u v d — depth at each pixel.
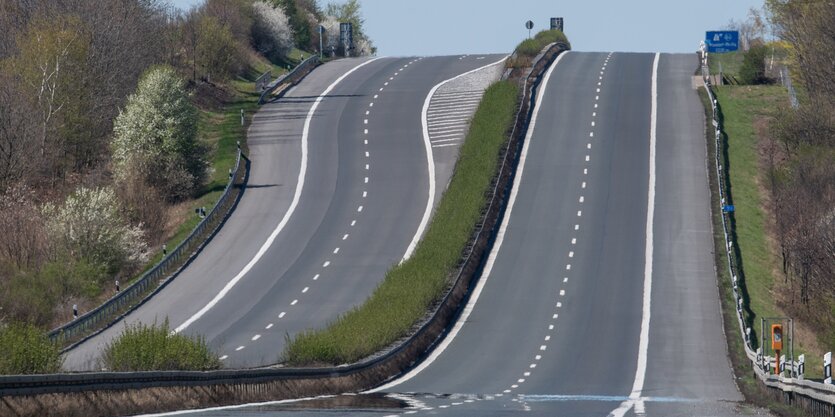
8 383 74.69
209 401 99.69
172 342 104.69
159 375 92.06
